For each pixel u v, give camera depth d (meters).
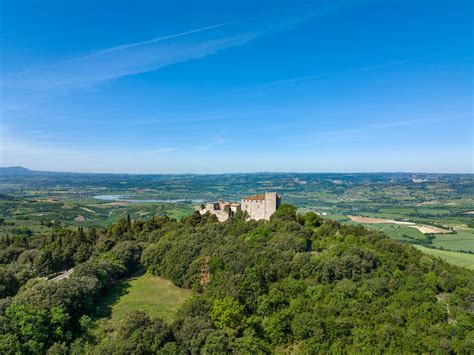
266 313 68.50
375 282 74.56
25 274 89.81
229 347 57.16
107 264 90.75
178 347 57.38
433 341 59.59
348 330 62.72
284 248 92.38
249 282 73.44
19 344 56.41
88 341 62.69
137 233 131.88
